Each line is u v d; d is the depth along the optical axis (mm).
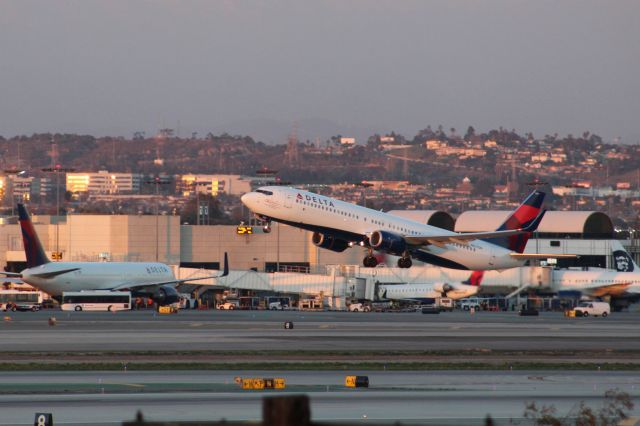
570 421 198250
